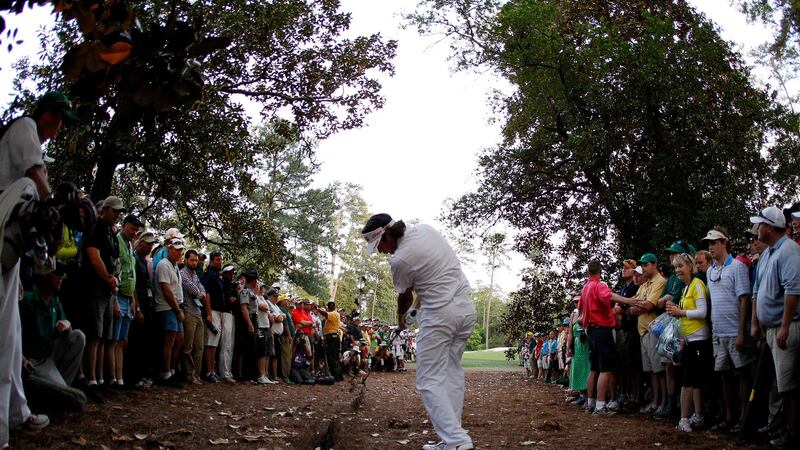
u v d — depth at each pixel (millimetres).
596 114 16250
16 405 4332
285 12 14719
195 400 7488
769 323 5504
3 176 3992
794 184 16000
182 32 2764
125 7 2879
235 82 15625
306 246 43031
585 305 8375
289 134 17250
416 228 5105
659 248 14797
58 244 4105
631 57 15062
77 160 12570
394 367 22344
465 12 20344
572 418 7762
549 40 16625
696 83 14594
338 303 64875
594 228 19312
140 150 13289
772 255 5555
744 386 6273
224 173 16172
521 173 19469
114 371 7121
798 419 5500
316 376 14055
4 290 3756
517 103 19047
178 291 8523
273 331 12203
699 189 15070
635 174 16109
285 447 5098
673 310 6797
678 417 7617
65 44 11609
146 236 8031
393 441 5762
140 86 2771
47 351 5254
